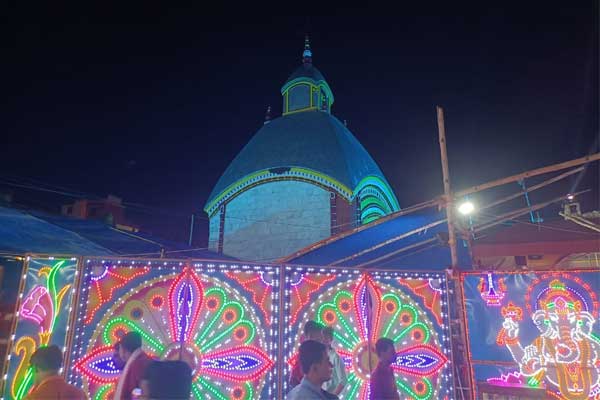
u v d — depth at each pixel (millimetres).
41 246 8570
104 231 11086
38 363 4293
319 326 5746
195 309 7012
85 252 9055
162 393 3258
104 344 6656
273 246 22109
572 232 12211
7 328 7586
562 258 12633
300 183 22859
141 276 7055
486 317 7145
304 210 22312
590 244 11797
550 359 6582
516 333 6883
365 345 7258
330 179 22266
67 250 8820
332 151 23641
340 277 7562
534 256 13023
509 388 6727
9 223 9211
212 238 24031
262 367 6895
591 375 6332
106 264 7027
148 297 6977
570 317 6633
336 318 7324
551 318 6742
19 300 6664
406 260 10297
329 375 3721
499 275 7242
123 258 7059
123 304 6871
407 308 7539
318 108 28609
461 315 7277
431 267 9867
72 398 4215
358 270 7625
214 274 7223
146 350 6723
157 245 11148
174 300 7012
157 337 6820
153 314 6914
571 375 6426
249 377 6836
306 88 28969
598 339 6402
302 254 11719
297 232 22016
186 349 6824
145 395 3303
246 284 7258
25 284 6750
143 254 10016
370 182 24375
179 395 3283
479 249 12602
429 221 12469
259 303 7191
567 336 6586
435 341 7410
